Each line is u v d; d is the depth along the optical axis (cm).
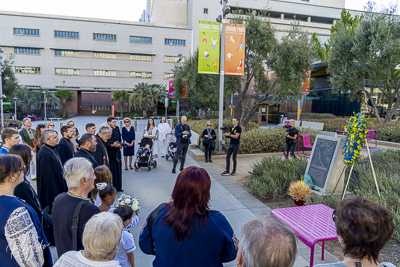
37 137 721
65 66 5347
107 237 168
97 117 4656
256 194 646
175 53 5831
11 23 5056
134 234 461
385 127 1614
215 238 180
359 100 2505
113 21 5662
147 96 4509
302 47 1372
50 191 402
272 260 132
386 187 590
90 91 5056
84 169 247
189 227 177
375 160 867
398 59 1630
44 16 5209
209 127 1022
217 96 1648
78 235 230
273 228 142
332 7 6500
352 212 152
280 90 1441
